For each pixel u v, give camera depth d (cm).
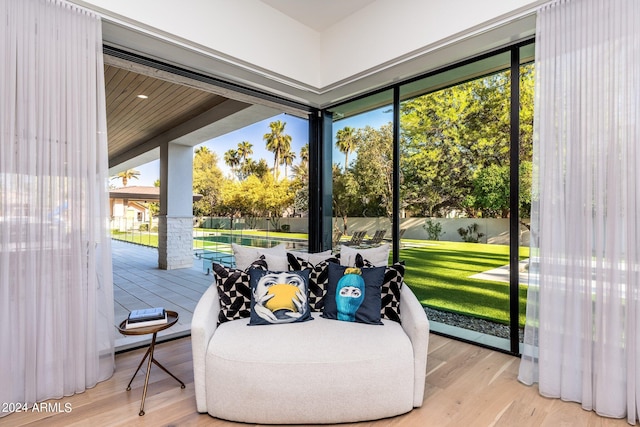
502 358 252
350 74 322
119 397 196
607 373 181
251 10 291
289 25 323
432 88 318
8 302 182
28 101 189
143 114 432
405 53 277
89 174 210
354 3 304
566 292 198
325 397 168
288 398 168
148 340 272
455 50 264
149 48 257
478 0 233
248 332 190
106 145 221
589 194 190
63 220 200
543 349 203
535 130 213
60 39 199
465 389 207
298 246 414
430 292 319
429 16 261
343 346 176
